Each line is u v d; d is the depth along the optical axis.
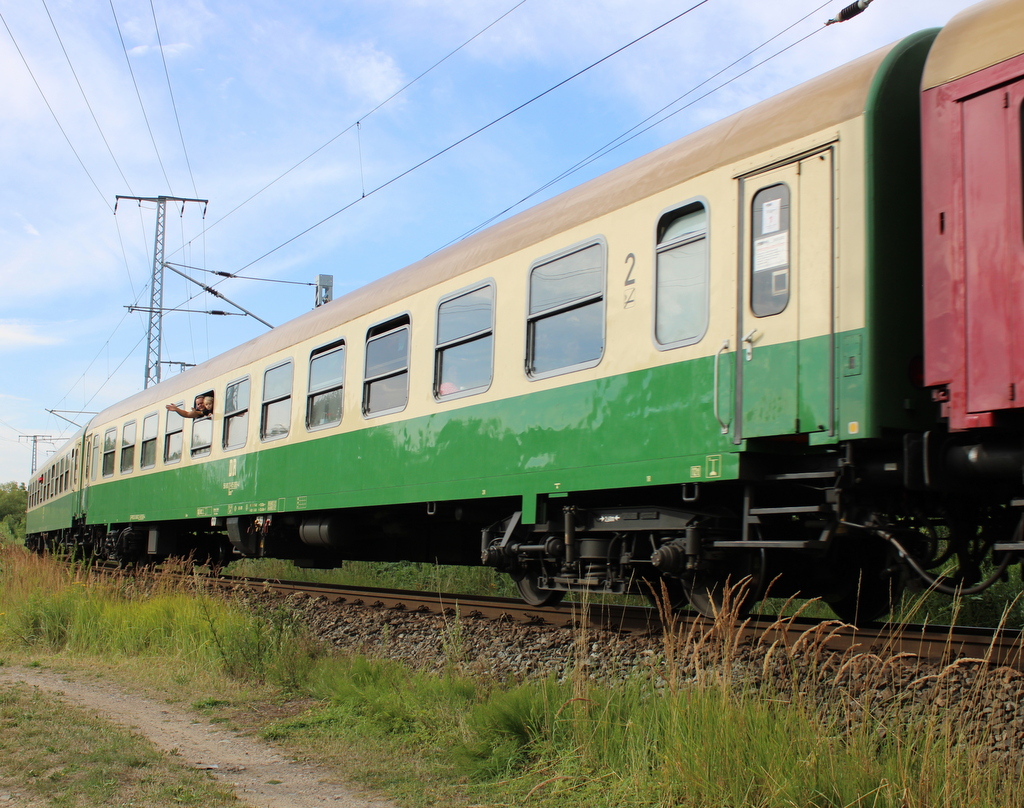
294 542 12.56
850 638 6.02
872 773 4.03
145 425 16.62
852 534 5.62
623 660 6.46
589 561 7.48
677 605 7.56
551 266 7.49
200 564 16.69
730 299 5.93
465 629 8.03
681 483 6.18
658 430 6.35
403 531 10.97
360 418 9.91
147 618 9.34
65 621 10.15
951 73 4.92
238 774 5.03
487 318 8.14
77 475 21.27
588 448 6.91
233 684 7.34
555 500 7.59
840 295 5.29
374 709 6.15
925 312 4.93
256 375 12.45
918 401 5.22
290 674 7.36
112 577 12.10
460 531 11.02
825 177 5.45
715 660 4.97
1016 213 4.55
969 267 4.74
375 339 9.85
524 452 7.54
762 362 5.68
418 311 9.12
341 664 7.25
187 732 5.97
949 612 7.94
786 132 5.71
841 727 4.65
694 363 6.13
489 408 7.98
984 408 4.60
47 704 6.64
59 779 4.75
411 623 8.73
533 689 5.60
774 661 5.68
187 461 14.52
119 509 17.50
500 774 4.91
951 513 5.66
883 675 5.07
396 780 4.92
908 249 5.29
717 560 6.54
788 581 6.77
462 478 8.23
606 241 6.96
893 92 5.34
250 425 12.45
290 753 5.49
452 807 4.52
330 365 10.69
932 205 4.95
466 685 6.23
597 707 5.20
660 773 4.45
